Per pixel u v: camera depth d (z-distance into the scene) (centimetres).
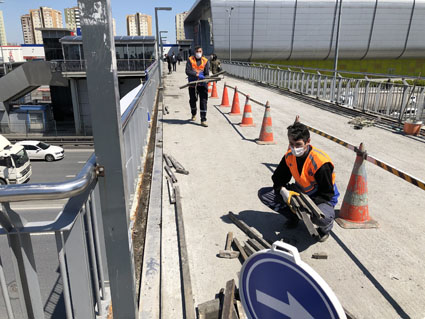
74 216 155
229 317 217
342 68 5653
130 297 188
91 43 146
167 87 1934
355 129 860
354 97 1122
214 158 601
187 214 388
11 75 3922
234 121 935
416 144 722
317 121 966
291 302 157
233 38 5016
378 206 417
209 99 1411
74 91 4016
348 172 540
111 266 180
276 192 331
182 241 321
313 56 5369
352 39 5222
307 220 280
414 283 273
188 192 451
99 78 150
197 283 269
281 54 5256
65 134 4134
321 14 4978
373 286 269
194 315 229
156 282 268
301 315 154
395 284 272
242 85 2131
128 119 342
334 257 307
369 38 5231
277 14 4909
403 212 401
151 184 461
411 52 5431
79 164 2927
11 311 162
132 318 192
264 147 677
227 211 397
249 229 340
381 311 243
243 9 4831
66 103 4594
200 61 836
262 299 171
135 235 337
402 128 851
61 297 221
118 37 3872
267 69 2114
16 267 153
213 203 418
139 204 404
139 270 284
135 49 3909
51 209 1488
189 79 854
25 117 4200
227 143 703
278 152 643
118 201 169
